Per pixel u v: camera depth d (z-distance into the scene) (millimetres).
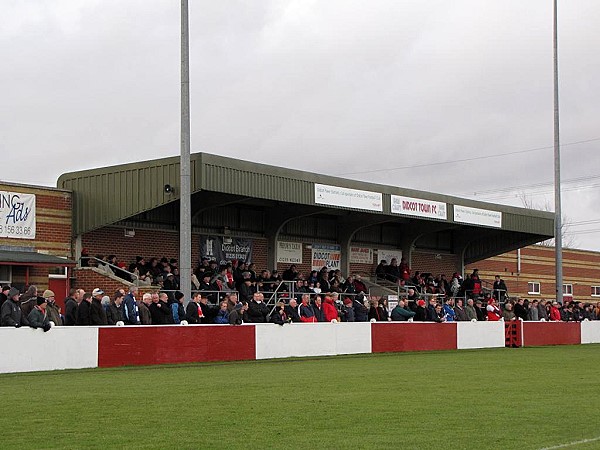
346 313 30062
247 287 32719
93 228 32188
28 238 31141
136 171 31484
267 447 9961
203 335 24047
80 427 11445
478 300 41312
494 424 11828
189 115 26703
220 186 30750
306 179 34594
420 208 40469
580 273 63094
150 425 11641
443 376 19562
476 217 43469
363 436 10789
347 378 18875
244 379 18469
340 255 43031
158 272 32969
